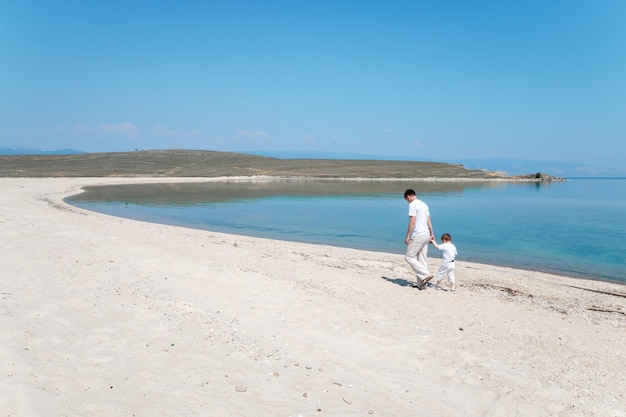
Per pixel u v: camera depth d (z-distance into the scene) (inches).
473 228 1003.3
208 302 310.3
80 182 2628.0
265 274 416.8
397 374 215.2
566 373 224.4
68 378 182.4
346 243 759.7
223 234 764.0
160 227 797.2
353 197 1905.8
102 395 171.5
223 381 192.2
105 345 220.8
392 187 2810.0
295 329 269.0
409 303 346.6
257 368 209.2
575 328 302.4
